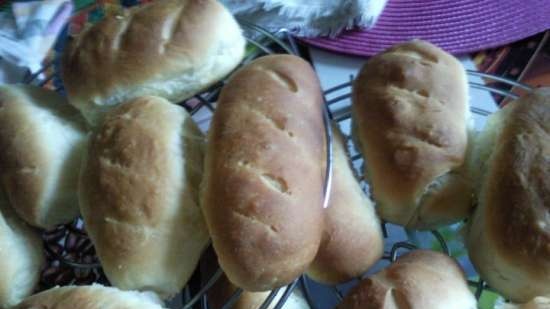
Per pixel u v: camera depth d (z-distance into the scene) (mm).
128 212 284
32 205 319
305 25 460
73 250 363
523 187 296
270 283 278
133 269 285
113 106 336
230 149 281
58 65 410
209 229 280
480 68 448
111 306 276
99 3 480
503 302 323
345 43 464
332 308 347
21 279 322
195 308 340
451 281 302
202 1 337
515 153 306
